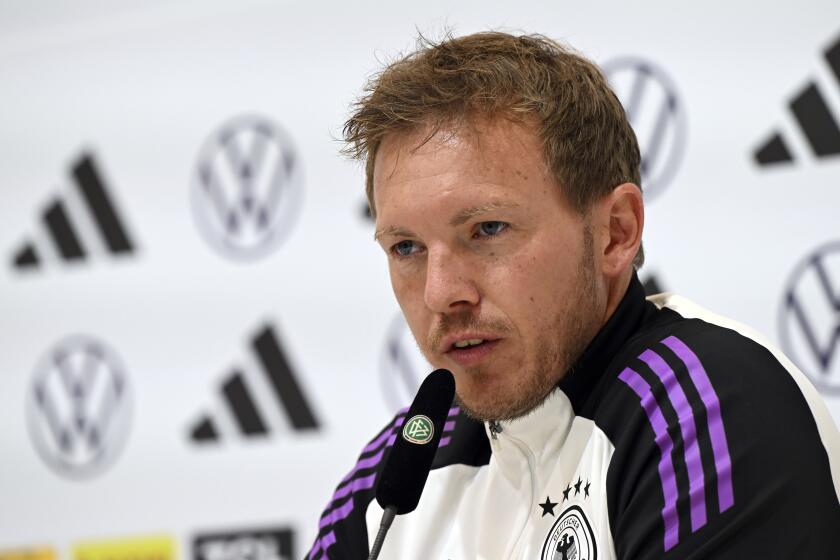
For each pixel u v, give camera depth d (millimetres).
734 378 4484
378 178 4969
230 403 12047
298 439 11781
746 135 10320
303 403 11797
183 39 12484
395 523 5594
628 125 5438
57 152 12812
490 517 5273
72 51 12844
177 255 12359
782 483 4176
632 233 5207
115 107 12664
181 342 12266
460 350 4875
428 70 4980
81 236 12695
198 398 12164
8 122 12953
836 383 9875
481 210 4672
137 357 12391
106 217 12617
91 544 12336
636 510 4406
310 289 11859
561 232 4840
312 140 11961
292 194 12000
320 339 11789
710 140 10406
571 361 5016
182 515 12078
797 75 10234
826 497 4219
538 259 4766
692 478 4297
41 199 12828
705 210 10359
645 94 10641
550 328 4852
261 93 12180
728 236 10289
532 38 5352
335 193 11859
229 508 11953
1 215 12922
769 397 4406
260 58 12211
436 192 4691
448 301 4730
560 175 4844
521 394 4891
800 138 10180
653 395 4656
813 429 4391
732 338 4719
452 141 4738
